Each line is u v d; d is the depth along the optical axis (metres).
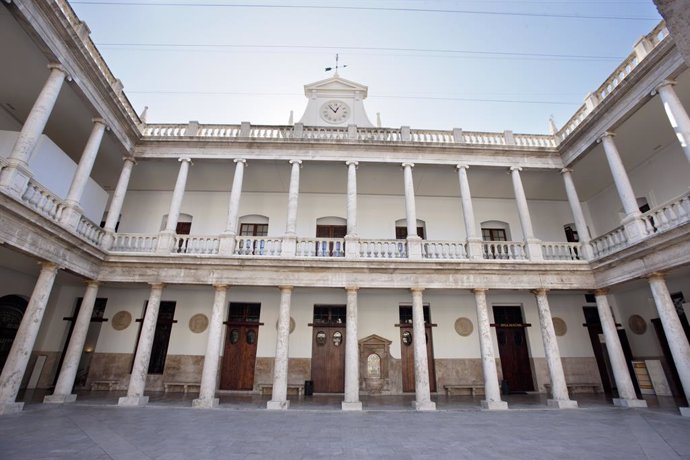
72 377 12.49
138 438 7.59
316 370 16.28
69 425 8.55
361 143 15.55
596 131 14.20
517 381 16.78
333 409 12.05
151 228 18.31
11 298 14.31
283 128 16.16
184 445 7.14
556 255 14.87
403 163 15.63
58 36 10.52
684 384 10.81
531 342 17.16
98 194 14.58
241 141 15.41
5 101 12.66
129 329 16.50
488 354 13.18
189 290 17.09
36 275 14.92
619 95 12.86
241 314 17.00
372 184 18.06
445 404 13.38
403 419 10.39
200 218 18.55
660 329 15.57
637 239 12.23
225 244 14.24
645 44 12.36
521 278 14.15
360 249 14.54
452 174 17.02
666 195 15.03
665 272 11.79
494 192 18.98
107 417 9.77
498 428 9.13
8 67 11.20
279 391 12.42
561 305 17.83
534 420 10.23
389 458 6.52
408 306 17.58
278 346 13.01
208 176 17.34
